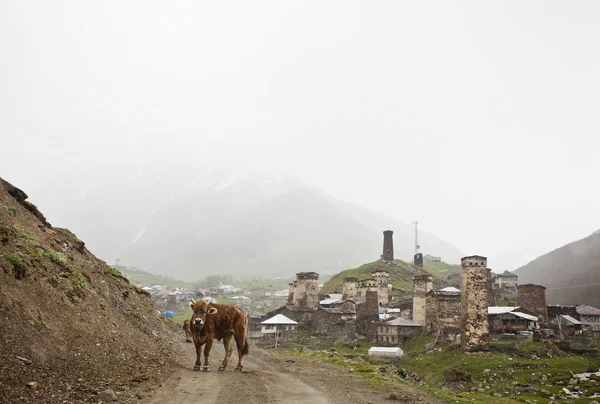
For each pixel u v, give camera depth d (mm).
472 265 68875
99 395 12969
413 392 18750
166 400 13398
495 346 67625
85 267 27625
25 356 13898
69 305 19391
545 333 81000
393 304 113438
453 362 62656
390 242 182125
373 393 17484
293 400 14680
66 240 29547
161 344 25484
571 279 141250
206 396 14250
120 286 31734
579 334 88312
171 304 159750
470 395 22719
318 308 94375
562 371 56938
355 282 117438
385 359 70312
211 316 20281
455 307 81188
